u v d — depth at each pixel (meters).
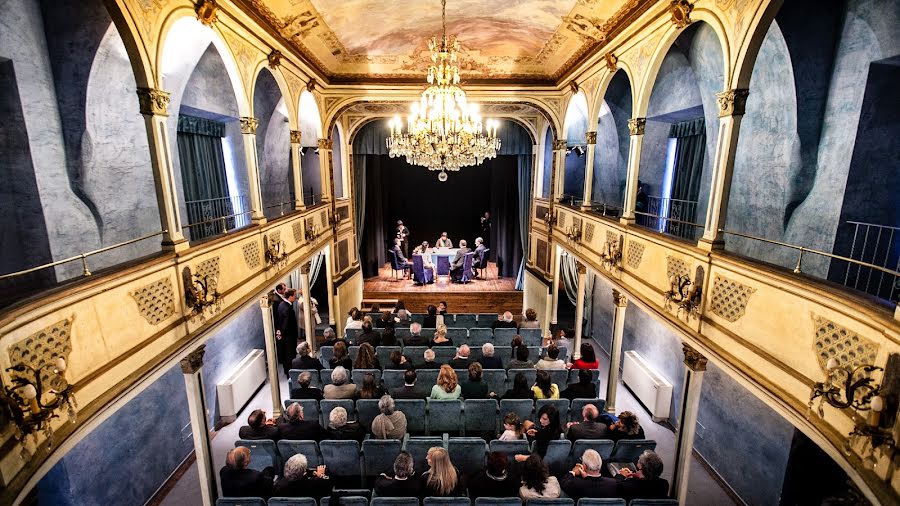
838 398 3.19
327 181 11.90
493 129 7.46
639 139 6.86
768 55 5.44
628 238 7.07
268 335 8.02
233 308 6.03
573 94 10.31
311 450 5.34
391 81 11.55
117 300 3.91
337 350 7.18
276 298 10.13
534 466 4.37
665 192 10.52
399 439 5.46
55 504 4.85
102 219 5.77
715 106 7.09
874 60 4.62
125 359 3.97
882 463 2.78
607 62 7.79
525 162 15.17
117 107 5.80
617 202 11.65
